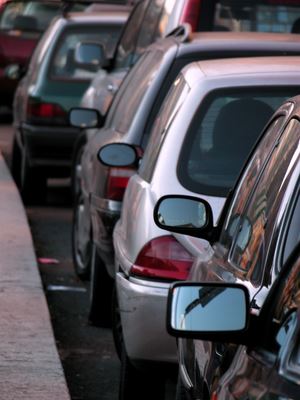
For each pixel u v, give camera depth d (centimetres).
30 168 3341
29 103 3272
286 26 2338
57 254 2739
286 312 757
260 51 1750
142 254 1430
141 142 1816
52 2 5397
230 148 1463
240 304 791
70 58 3309
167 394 1672
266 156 1036
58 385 1655
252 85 1484
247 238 983
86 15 3419
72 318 2164
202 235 1249
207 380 947
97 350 1959
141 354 1428
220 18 2314
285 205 883
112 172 1845
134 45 2555
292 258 794
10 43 5412
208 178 1451
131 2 3841
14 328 1933
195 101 1484
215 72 1512
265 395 721
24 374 1698
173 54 1786
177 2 2312
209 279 1062
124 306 1455
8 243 2638
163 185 1453
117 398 1714
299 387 698
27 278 2288
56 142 3244
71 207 3412
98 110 2402
